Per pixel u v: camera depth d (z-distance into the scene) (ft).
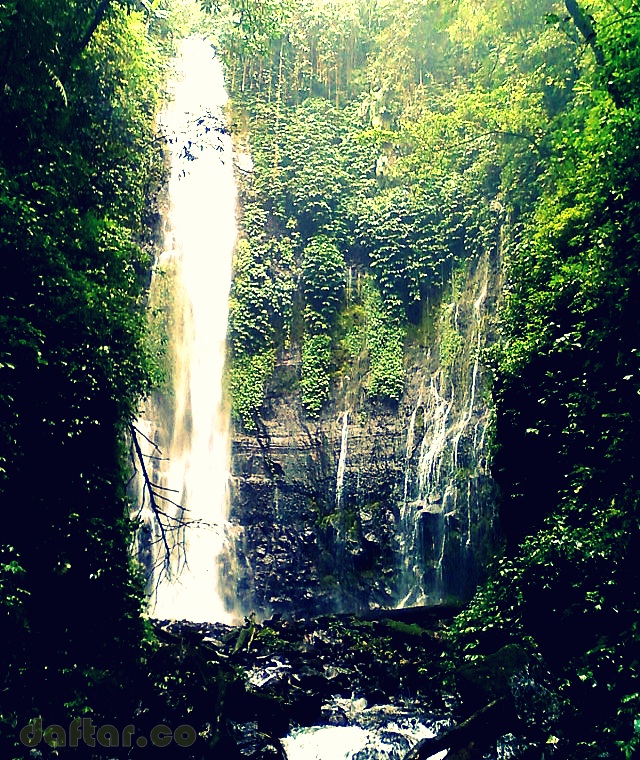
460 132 72.23
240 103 91.76
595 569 26.96
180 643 39.55
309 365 82.79
